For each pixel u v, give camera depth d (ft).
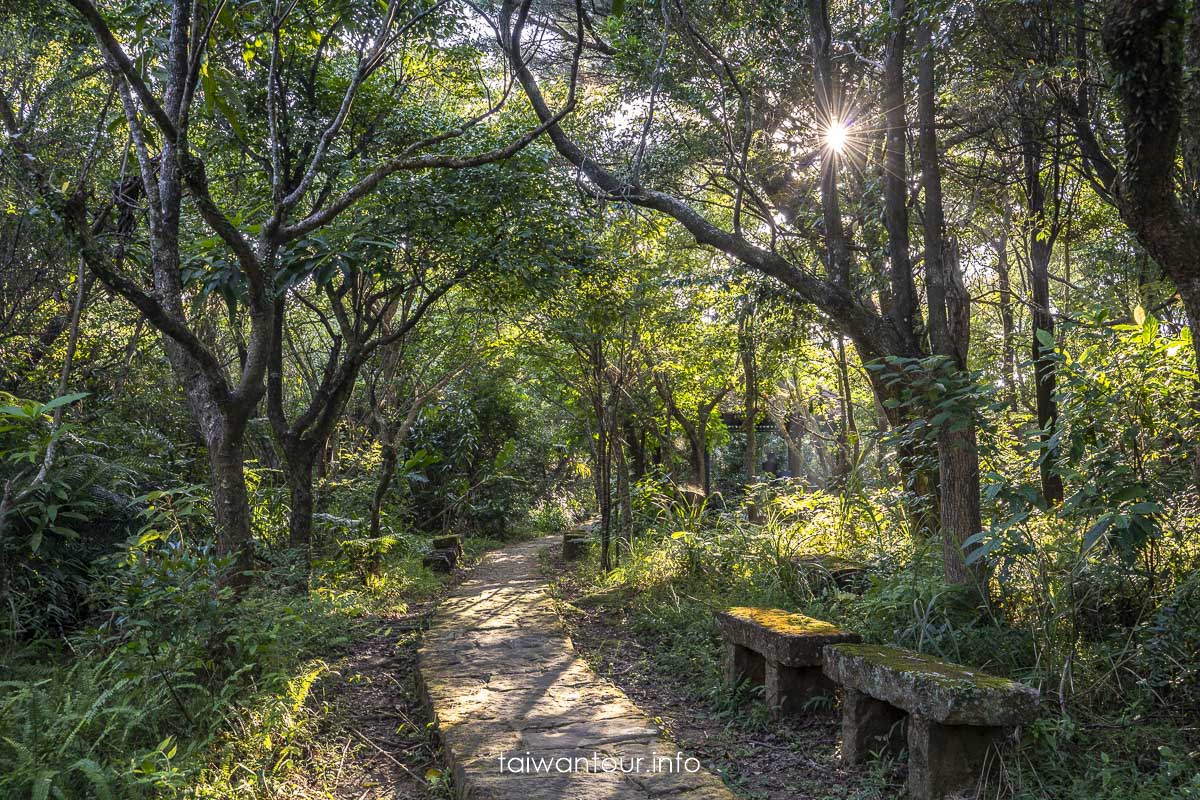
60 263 28.32
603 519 39.32
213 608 16.06
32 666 17.06
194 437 35.55
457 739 15.39
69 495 19.81
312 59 28.66
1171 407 16.53
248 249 16.87
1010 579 18.52
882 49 26.81
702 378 53.26
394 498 49.21
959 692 11.89
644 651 23.91
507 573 44.47
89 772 10.98
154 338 32.91
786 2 26.12
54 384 28.68
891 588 20.62
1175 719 14.74
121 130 27.20
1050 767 13.14
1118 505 15.53
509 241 28.27
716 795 12.84
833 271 23.13
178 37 17.92
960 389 18.04
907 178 24.54
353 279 28.48
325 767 15.15
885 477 30.22
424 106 31.71
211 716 15.07
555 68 38.09
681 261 41.24
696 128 32.86
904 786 13.32
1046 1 22.80
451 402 54.75
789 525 30.99
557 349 42.09
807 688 16.96
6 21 24.22
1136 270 30.60
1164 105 11.82
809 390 63.26
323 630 23.09
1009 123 27.09
